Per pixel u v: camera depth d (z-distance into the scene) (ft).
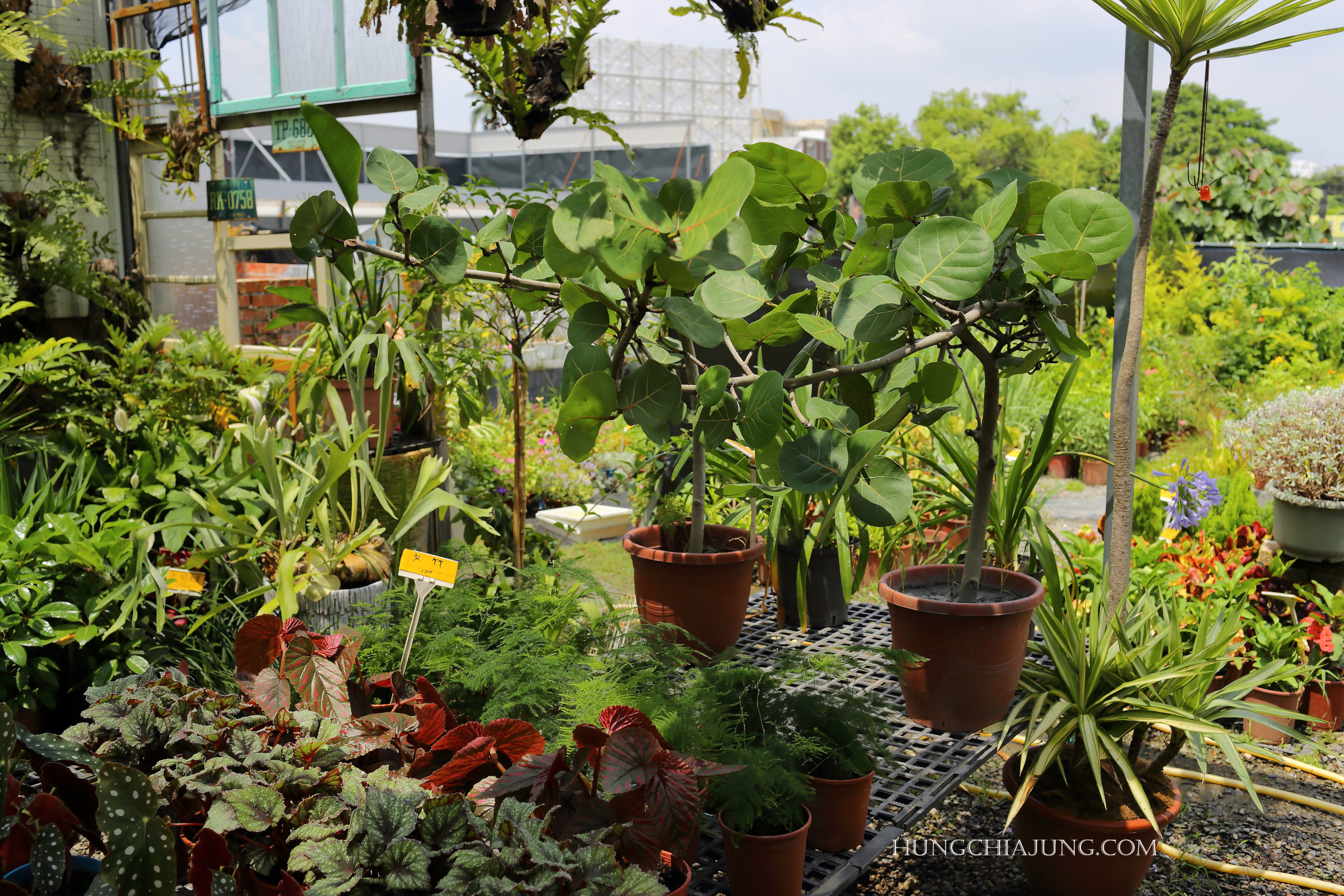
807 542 9.62
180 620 9.43
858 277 5.44
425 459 10.26
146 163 16.56
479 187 8.84
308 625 8.52
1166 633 7.79
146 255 16.88
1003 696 6.86
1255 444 12.62
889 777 7.09
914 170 6.06
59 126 16.37
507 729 5.19
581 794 4.75
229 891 4.25
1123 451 7.17
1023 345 6.53
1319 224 33.81
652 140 58.90
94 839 4.98
